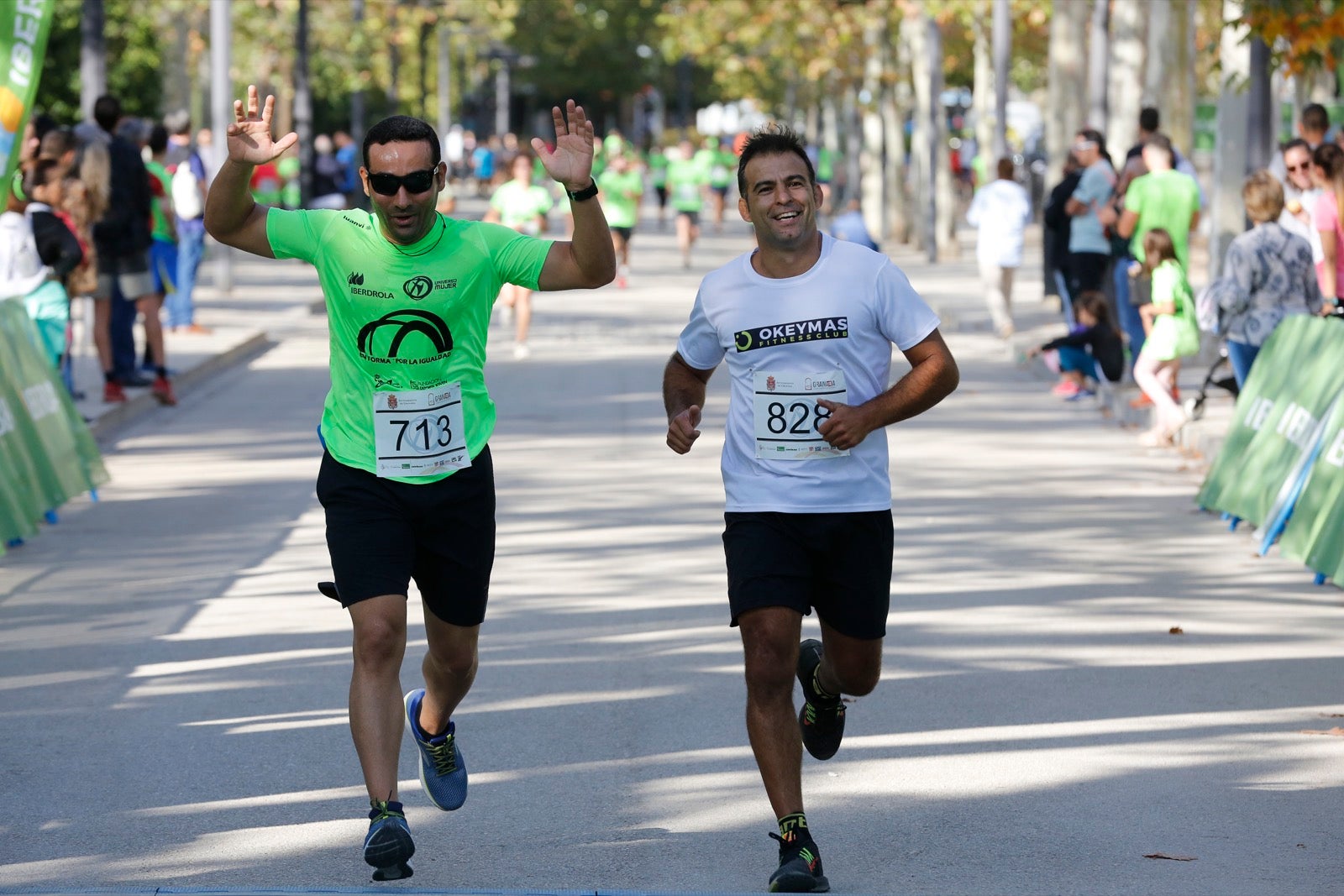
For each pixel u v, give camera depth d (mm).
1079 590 22469
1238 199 48219
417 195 12422
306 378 45812
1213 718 16922
